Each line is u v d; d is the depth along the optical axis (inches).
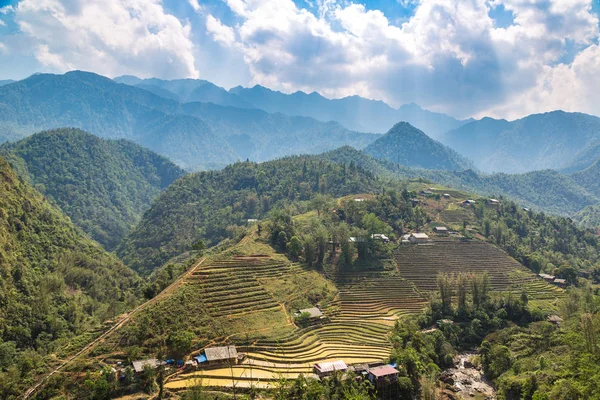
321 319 5157.5
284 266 6210.6
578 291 5723.4
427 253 7657.5
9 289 5693.9
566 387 3164.4
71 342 3956.7
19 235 6860.2
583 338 3897.6
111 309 6023.6
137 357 3599.9
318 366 3784.5
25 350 5007.4
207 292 4928.6
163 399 3179.1
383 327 5221.5
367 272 6791.3
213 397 3169.3
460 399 3912.4
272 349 4188.0
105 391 3149.6
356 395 3201.3
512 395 3732.8
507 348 4549.7
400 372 3831.2
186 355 3816.4
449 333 5191.9
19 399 3164.4
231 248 6525.6
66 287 6860.2
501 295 5994.1
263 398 3250.5
